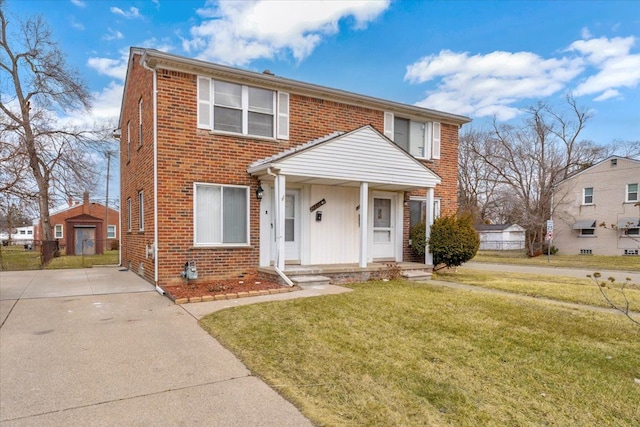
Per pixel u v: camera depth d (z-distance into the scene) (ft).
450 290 28.53
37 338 16.44
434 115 42.27
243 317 19.42
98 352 14.74
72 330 17.67
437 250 37.04
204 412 10.10
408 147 41.68
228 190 31.04
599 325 19.17
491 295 26.55
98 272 39.96
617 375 13.05
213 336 16.69
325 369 12.99
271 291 26.23
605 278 40.32
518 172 105.29
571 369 13.47
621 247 80.02
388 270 34.35
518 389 11.84
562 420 10.07
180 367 13.23
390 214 40.19
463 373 12.91
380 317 19.80
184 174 28.96
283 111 33.45
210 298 23.91
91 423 9.53
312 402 10.62
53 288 28.84
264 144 32.53
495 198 135.95
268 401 10.71
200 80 29.68
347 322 18.70
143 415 9.95
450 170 44.47
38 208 70.44
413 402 10.75
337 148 31.30
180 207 28.81
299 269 30.66
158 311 21.30
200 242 29.81
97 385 11.78
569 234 89.71
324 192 35.88
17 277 35.63
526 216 95.71
